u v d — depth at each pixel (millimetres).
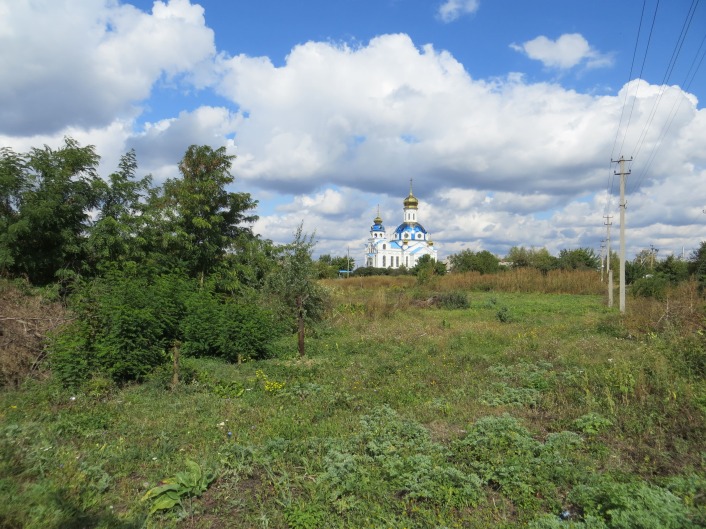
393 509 4270
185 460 5113
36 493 4094
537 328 15688
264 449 5445
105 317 8672
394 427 6090
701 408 6078
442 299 25531
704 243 24578
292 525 4016
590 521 3752
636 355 9500
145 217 14711
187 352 10680
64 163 13617
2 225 12125
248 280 17250
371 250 105688
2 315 9078
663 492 4020
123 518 4031
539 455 5152
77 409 6793
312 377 9344
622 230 22484
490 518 4102
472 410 7008
